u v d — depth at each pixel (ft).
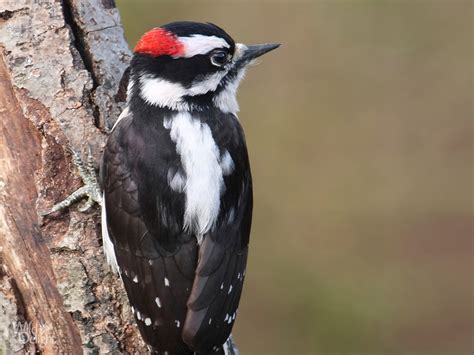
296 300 46.26
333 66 54.39
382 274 47.09
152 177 26.43
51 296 27.78
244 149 27.78
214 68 27.89
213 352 26.55
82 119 28.25
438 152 51.47
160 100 27.43
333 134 51.72
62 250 27.55
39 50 28.43
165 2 53.26
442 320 46.21
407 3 56.49
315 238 48.42
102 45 29.55
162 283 26.25
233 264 26.91
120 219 26.66
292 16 55.42
